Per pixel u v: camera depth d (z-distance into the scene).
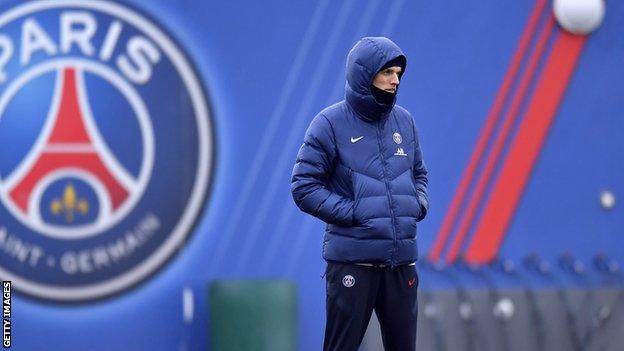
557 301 22.94
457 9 22.77
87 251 21.42
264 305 21.58
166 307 21.66
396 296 14.67
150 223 21.62
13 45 21.23
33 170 21.28
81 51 21.44
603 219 23.33
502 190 22.95
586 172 23.30
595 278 23.16
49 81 21.34
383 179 14.46
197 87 21.84
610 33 23.25
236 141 21.97
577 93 23.19
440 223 22.72
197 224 21.81
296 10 22.19
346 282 14.46
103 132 21.48
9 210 21.22
